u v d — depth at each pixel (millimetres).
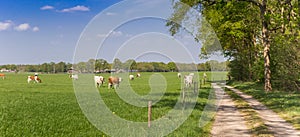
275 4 30000
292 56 28797
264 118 16469
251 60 51469
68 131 13312
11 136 12305
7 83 56750
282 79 30781
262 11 31531
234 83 54719
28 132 13039
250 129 13766
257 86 40062
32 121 15617
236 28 39781
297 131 13117
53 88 43000
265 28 32188
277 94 27531
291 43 28453
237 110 20156
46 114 18031
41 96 30250
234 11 34906
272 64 32906
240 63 56219
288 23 26875
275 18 28172
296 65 28984
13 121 15602
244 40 50219
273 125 14453
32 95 31453
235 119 16578
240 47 52938
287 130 13336
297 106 19562
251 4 36156
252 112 18469
